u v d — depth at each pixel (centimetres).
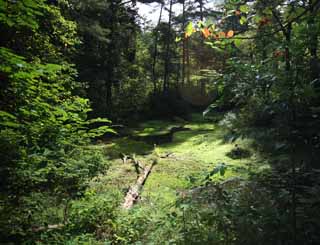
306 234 248
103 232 449
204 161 1152
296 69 240
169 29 3170
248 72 250
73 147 550
